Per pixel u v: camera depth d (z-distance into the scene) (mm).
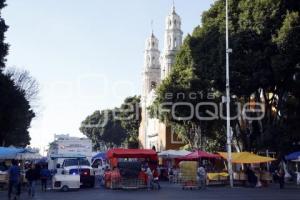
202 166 39875
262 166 46938
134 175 35156
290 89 43438
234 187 38250
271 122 45000
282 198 25906
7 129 57375
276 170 42562
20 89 59500
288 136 42406
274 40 40250
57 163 39031
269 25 41344
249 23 42125
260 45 41719
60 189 33062
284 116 44438
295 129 43906
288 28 39469
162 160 66125
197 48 46094
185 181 36000
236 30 43469
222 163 54375
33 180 26844
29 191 27516
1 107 52938
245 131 47031
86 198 26016
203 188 36156
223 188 36938
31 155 46719
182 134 61844
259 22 41406
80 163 38000
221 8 47594
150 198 26000
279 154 43250
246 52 42000
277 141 42031
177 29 101125
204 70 44875
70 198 26047
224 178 40812
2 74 50812
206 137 57781
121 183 34812
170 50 100688
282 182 36969
